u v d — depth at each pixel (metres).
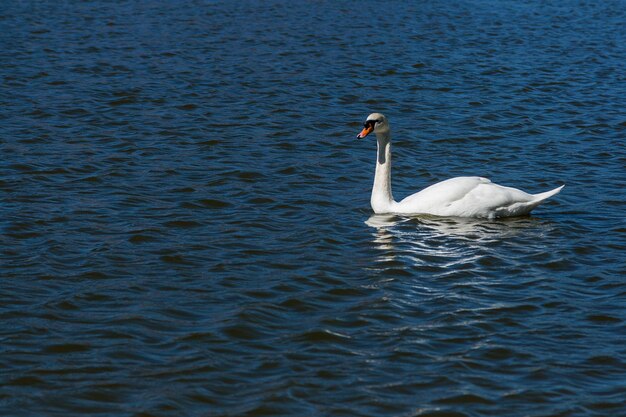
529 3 54.09
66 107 28.83
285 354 13.52
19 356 13.29
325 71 35.22
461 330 14.40
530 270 16.80
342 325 14.48
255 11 48.78
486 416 12.08
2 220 18.78
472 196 19.30
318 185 21.89
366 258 17.22
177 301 15.21
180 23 44.69
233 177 22.25
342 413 12.05
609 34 44.69
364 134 19.34
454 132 27.27
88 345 13.66
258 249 17.59
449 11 50.47
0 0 49.62
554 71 36.03
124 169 22.62
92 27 42.91
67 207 19.77
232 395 12.42
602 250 17.86
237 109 29.33
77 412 11.98
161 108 29.19
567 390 12.76
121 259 16.95
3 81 31.92
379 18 47.62
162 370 13.00
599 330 14.56
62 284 15.80
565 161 24.41
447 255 17.38
